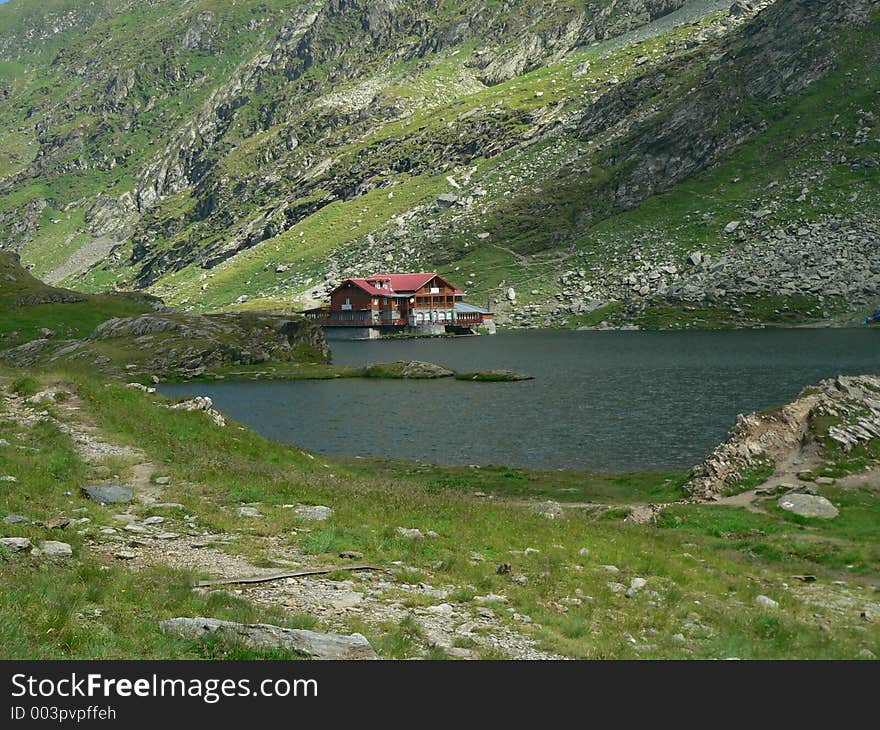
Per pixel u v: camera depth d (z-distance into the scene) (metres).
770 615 20.05
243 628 13.12
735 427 39.16
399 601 16.86
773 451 37.25
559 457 53.44
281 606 15.53
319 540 21.19
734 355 127.38
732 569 25.39
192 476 27.94
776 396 79.56
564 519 30.86
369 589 17.52
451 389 91.19
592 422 66.81
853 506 32.22
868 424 37.25
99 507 22.58
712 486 36.22
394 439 61.19
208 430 37.12
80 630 12.23
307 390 92.25
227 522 22.47
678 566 24.38
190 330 112.38
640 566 23.70
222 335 113.50
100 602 13.91
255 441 38.59
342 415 73.44
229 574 17.48
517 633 15.81
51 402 35.50
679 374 101.69
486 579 19.56
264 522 22.97
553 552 23.92
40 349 107.81
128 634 12.59
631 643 16.38
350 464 49.69
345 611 15.73
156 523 21.69
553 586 19.98
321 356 122.12
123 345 107.56
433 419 70.25
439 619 16.05
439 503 29.94
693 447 55.69
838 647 17.75
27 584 13.96
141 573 16.19
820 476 35.12
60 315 122.31
